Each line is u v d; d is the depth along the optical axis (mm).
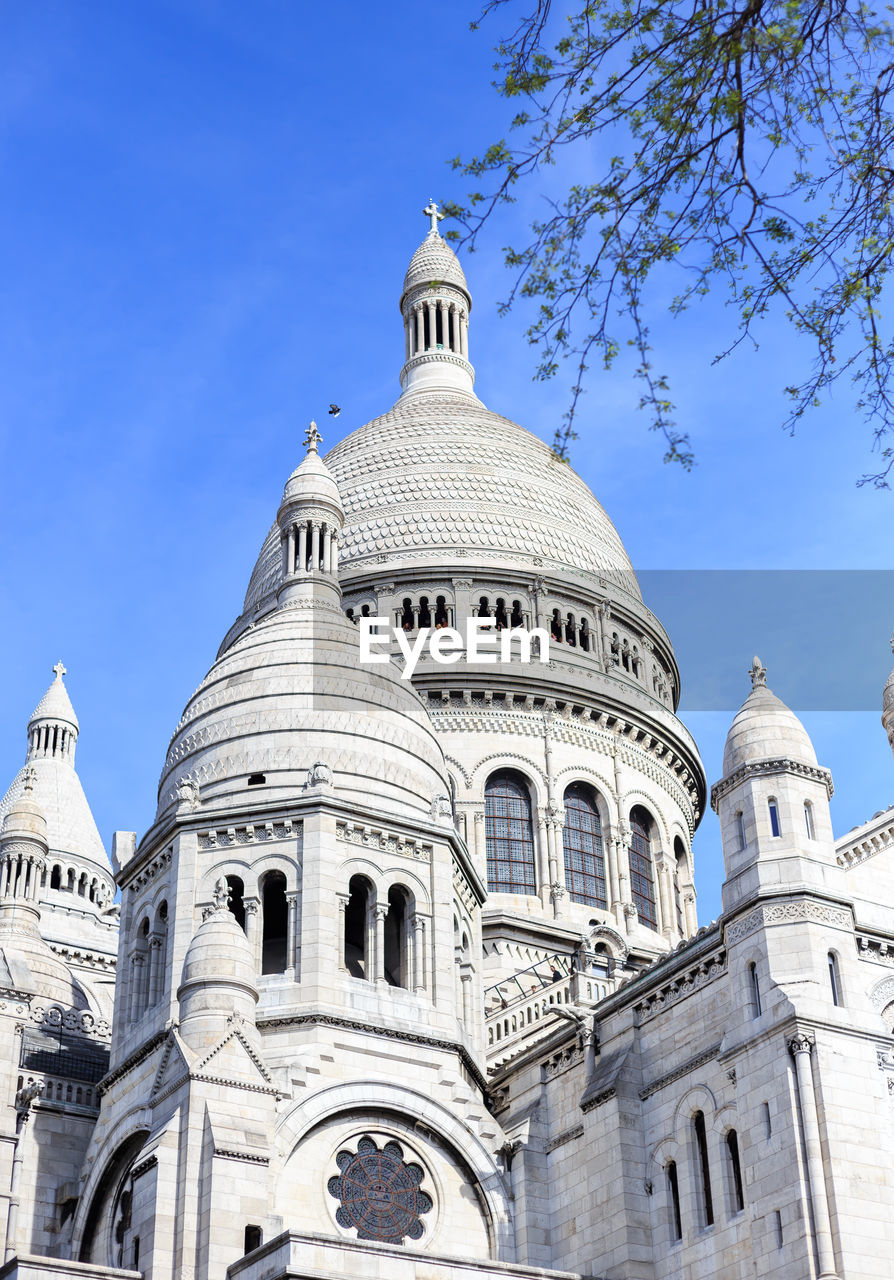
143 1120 60125
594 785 91000
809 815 55188
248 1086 56094
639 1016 58594
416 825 66625
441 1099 61188
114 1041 65312
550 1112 61406
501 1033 73125
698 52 22547
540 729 90938
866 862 57781
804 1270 47500
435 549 95750
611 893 88812
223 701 70188
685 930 93562
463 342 117438
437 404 109875
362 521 98688
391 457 102750
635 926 88000
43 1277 51219
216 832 65312
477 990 69438
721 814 56531
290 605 75438
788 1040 50406
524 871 88000
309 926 62500
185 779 67750
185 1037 57188
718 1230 51719
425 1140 60594
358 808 65312
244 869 64375
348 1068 60062
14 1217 60188
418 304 117812
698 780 99750
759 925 53156
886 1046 51312
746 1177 50656
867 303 22562
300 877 63625
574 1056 61000
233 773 67188
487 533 97438
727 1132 52719
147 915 67000
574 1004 68375
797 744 56031
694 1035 55562
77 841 110250
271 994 61188
